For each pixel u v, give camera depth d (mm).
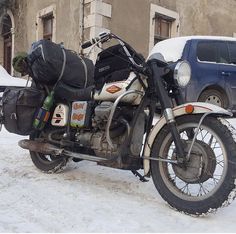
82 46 3943
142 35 13188
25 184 4059
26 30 15883
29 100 4410
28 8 15734
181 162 3277
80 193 3781
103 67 3838
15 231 2895
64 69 4277
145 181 3844
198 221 3156
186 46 8602
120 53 3684
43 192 3801
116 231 2938
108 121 3662
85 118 3953
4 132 7156
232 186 3031
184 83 3451
